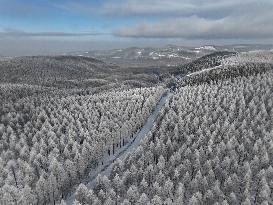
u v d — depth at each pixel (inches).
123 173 3585.1
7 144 4621.1
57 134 5064.0
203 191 3235.7
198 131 4670.3
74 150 4311.0
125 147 5374.0
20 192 3206.2
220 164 3683.6
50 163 3828.7
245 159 3865.7
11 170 3715.6
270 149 3873.0
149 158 4062.5
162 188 3201.3
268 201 2997.0
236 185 3243.1
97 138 4896.7
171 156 3846.0
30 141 4859.7
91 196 3105.3
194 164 3663.9
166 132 4953.3
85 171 4409.5
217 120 5027.1
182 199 3024.1
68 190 3912.4
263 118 4859.7
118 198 3262.8
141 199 2940.5
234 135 4293.8
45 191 3540.8
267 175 3346.5
